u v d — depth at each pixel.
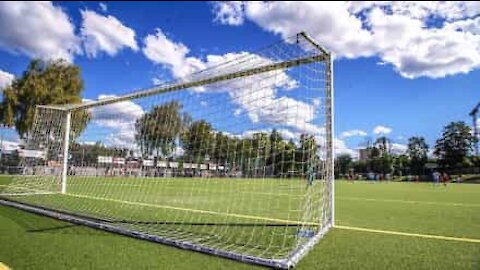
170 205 9.55
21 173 13.38
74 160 13.06
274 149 7.41
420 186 24.62
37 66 27.58
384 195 14.27
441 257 4.12
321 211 5.92
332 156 6.05
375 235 5.38
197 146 10.11
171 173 11.34
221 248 4.59
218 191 13.02
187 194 12.71
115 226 5.89
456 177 41.19
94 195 11.77
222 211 8.41
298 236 5.23
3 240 4.88
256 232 5.70
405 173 56.03
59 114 12.65
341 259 4.04
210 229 5.97
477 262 3.92
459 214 7.91
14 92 26.95
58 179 12.56
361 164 58.78
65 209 8.09
